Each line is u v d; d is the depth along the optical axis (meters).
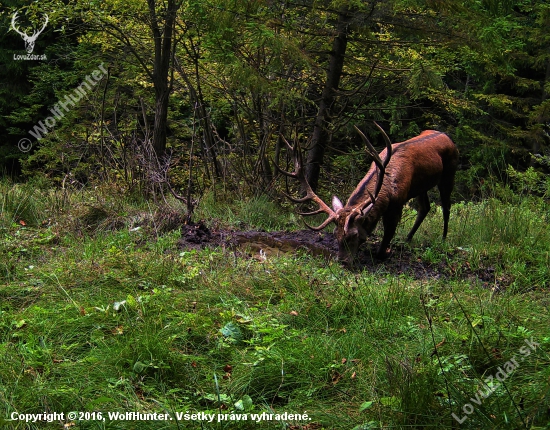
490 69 11.29
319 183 12.23
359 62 10.81
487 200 10.05
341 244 7.31
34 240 7.34
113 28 11.83
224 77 11.65
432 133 8.62
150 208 8.52
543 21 15.82
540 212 9.67
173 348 4.96
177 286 6.20
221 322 5.36
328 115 10.77
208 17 9.47
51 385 4.32
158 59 11.07
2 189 8.53
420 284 6.54
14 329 5.18
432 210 10.32
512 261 7.66
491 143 16.67
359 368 4.69
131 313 5.44
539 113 16.22
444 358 4.70
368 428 3.95
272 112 12.42
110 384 4.41
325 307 5.71
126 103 13.47
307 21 10.62
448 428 3.83
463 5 10.00
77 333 5.09
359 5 9.52
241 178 10.87
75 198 8.76
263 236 7.96
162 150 11.13
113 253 6.73
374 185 7.62
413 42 10.41
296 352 4.84
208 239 7.80
